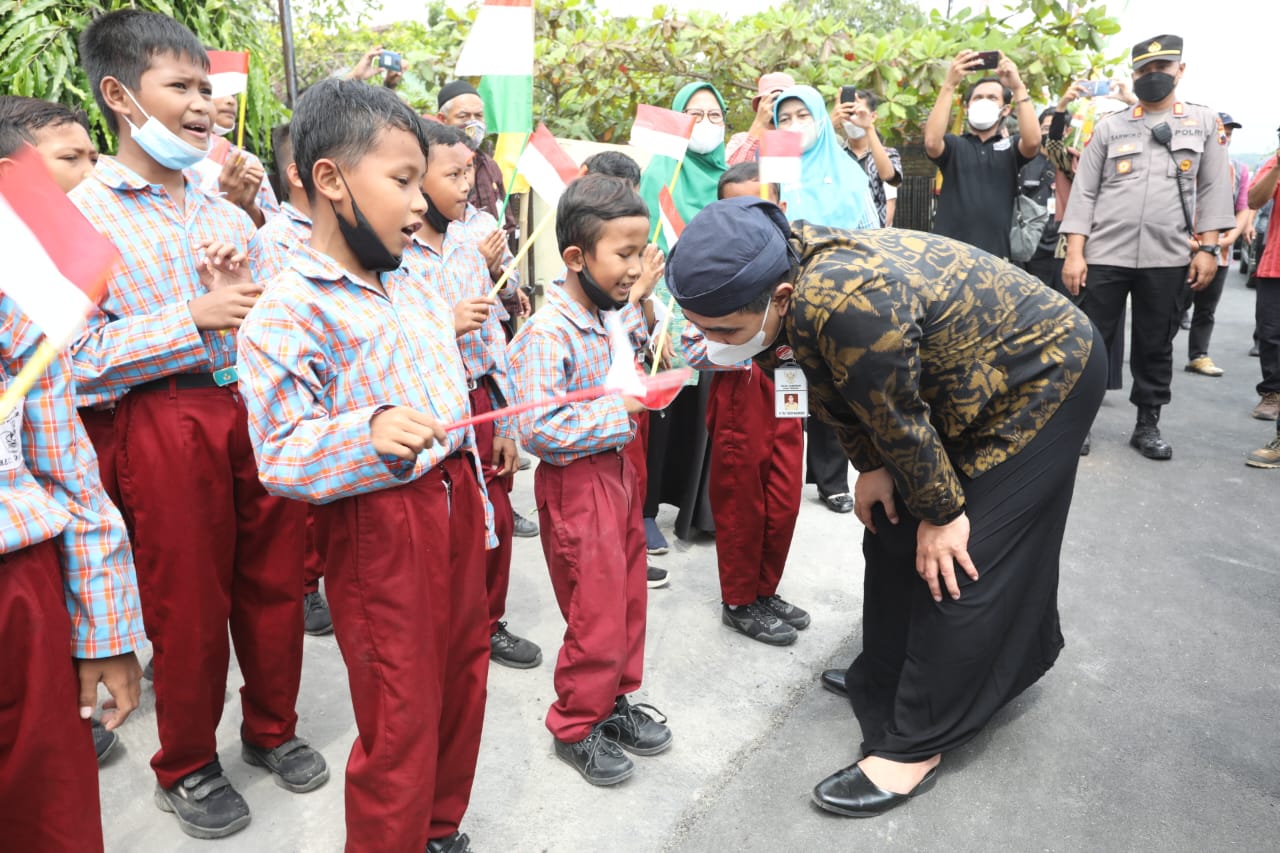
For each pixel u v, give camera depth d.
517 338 2.57
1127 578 3.67
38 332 1.58
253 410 1.69
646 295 3.22
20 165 1.19
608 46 6.38
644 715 2.66
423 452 1.80
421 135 1.78
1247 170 6.90
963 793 2.44
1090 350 2.34
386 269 1.80
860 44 6.46
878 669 2.70
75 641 1.68
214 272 2.15
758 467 3.07
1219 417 5.88
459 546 1.97
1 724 1.59
